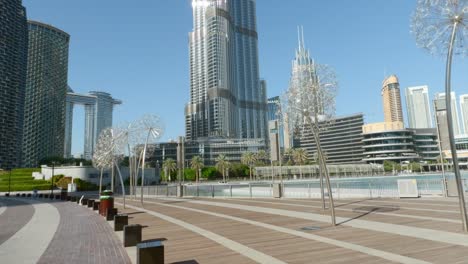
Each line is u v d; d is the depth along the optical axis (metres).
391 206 17.44
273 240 9.66
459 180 10.06
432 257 6.96
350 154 176.50
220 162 121.94
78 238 11.88
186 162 150.38
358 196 25.66
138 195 48.06
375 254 7.41
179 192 37.03
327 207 18.30
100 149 38.06
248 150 164.00
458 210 14.70
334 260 7.04
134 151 33.22
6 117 156.62
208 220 15.23
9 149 157.12
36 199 44.56
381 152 157.12
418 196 22.16
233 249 8.65
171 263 7.45
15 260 8.54
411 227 10.83
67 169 85.31
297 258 7.36
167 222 15.22
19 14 167.25
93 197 48.06
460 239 8.65
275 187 27.95
